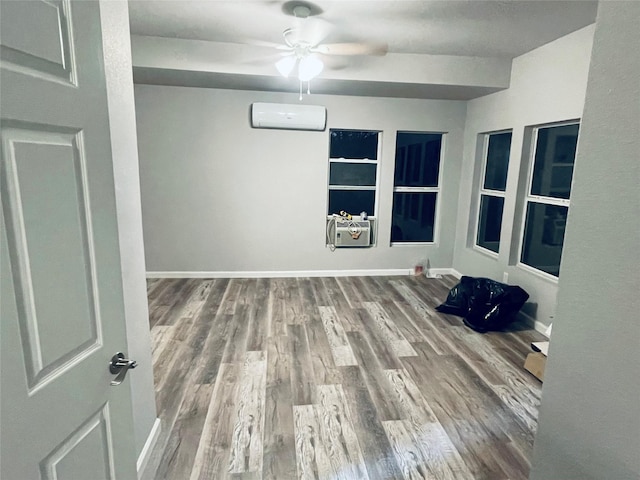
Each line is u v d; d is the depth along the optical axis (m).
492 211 4.68
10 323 0.75
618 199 0.85
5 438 0.75
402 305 4.15
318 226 5.06
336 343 3.24
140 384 1.85
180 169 4.70
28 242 0.80
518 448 2.06
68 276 0.93
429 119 4.93
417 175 5.24
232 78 3.92
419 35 3.25
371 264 5.27
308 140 4.81
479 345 3.25
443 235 5.32
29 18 0.79
